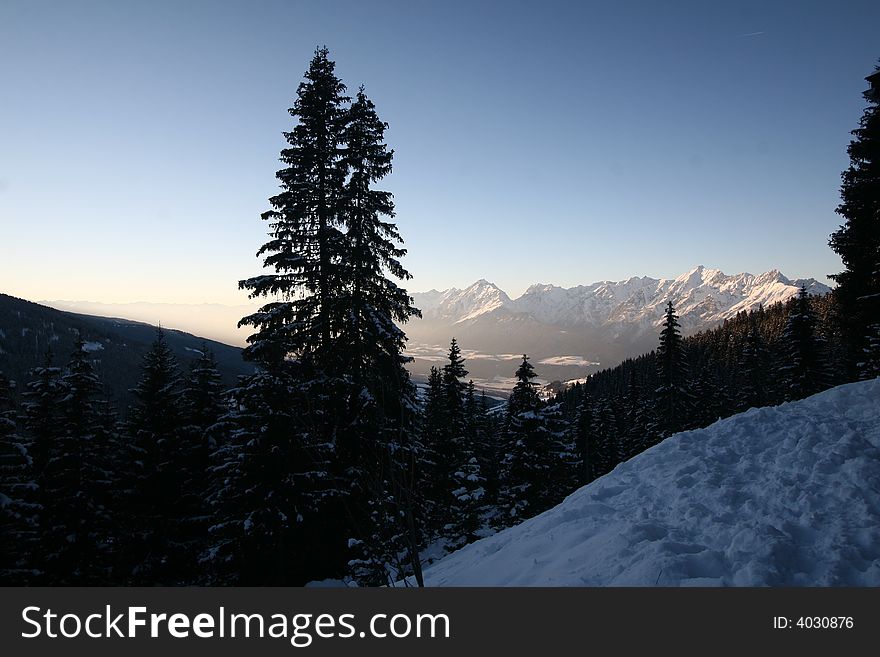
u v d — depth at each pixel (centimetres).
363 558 1294
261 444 1485
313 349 1616
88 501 1920
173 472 2120
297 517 1483
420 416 1563
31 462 1528
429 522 2300
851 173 2198
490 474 3097
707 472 1008
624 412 5466
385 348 1483
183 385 2295
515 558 945
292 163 1645
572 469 3997
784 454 1016
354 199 1712
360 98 1697
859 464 880
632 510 959
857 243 2283
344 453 1510
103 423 2227
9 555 1630
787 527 725
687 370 3750
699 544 735
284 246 1586
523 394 2594
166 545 2105
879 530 686
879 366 2416
